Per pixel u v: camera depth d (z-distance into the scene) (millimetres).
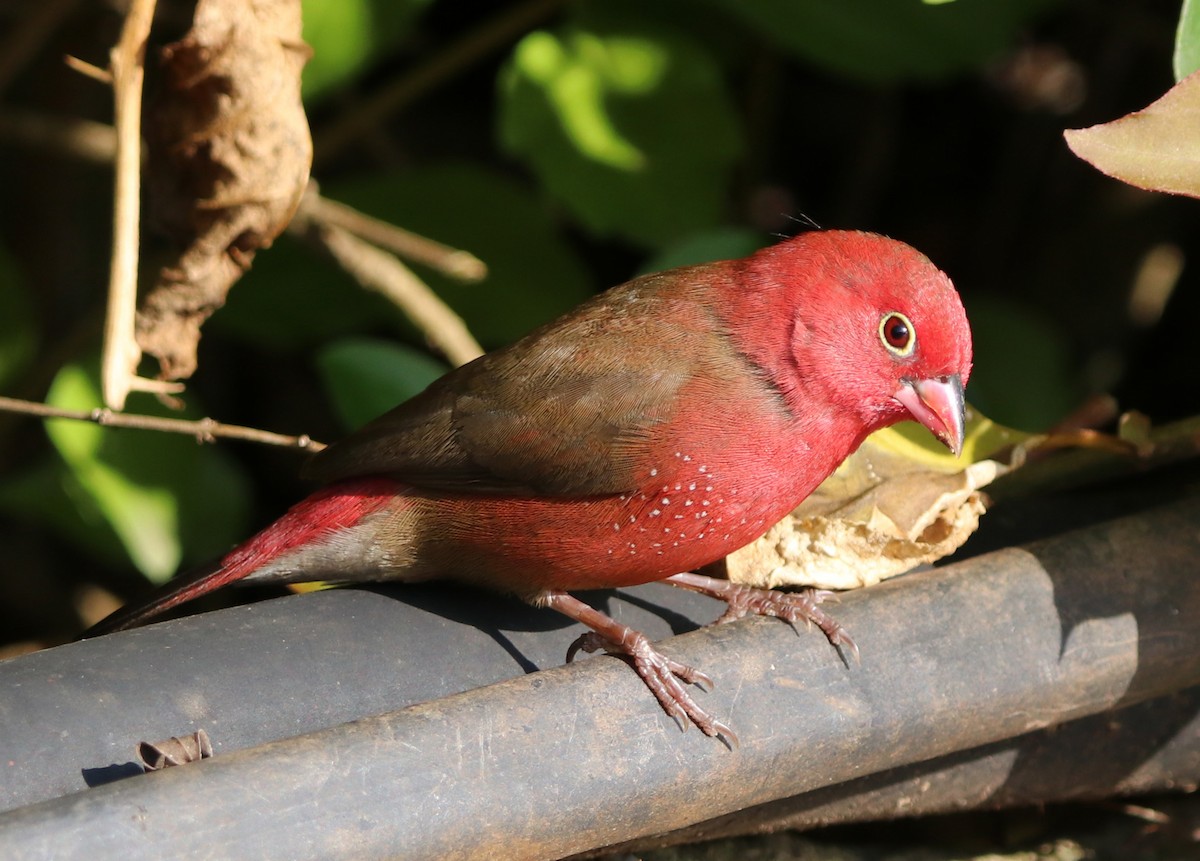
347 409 9273
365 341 9492
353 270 9680
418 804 4977
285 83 7316
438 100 13883
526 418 6758
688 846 7074
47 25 10391
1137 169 5609
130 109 6961
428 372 9344
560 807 5328
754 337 6836
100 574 12500
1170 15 12000
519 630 6715
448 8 13430
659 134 10312
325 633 6043
